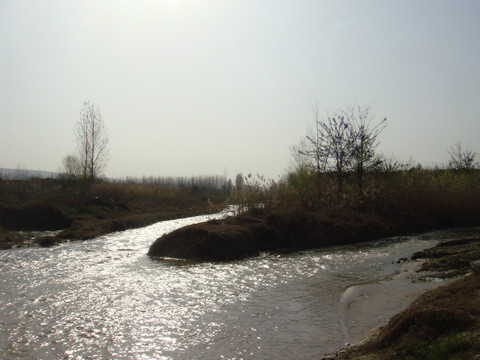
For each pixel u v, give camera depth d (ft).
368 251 44.86
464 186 69.72
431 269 32.58
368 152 67.51
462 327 16.37
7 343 20.79
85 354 19.53
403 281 30.12
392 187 65.41
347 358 17.28
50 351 19.85
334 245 49.96
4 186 81.61
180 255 43.39
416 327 17.19
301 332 21.50
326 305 25.85
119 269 37.45
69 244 52.11
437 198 66.23
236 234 45.98
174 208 99.35
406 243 49.67
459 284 22.30
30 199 76.23
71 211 73.36
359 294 27.48
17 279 33.63
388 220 59.06
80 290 30.30
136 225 71.87
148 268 37.88
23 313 25.29
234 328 22.43
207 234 44.68
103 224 65.41
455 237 53.98
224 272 35.99
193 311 25.40
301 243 49.03
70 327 22.95
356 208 61.05
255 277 33.94
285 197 56.90
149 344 20.57
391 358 15.78
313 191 61.77
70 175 98.99
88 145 112.57
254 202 56.39
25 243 52.06
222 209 61.21
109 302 27.40
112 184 103.35
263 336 21.16
